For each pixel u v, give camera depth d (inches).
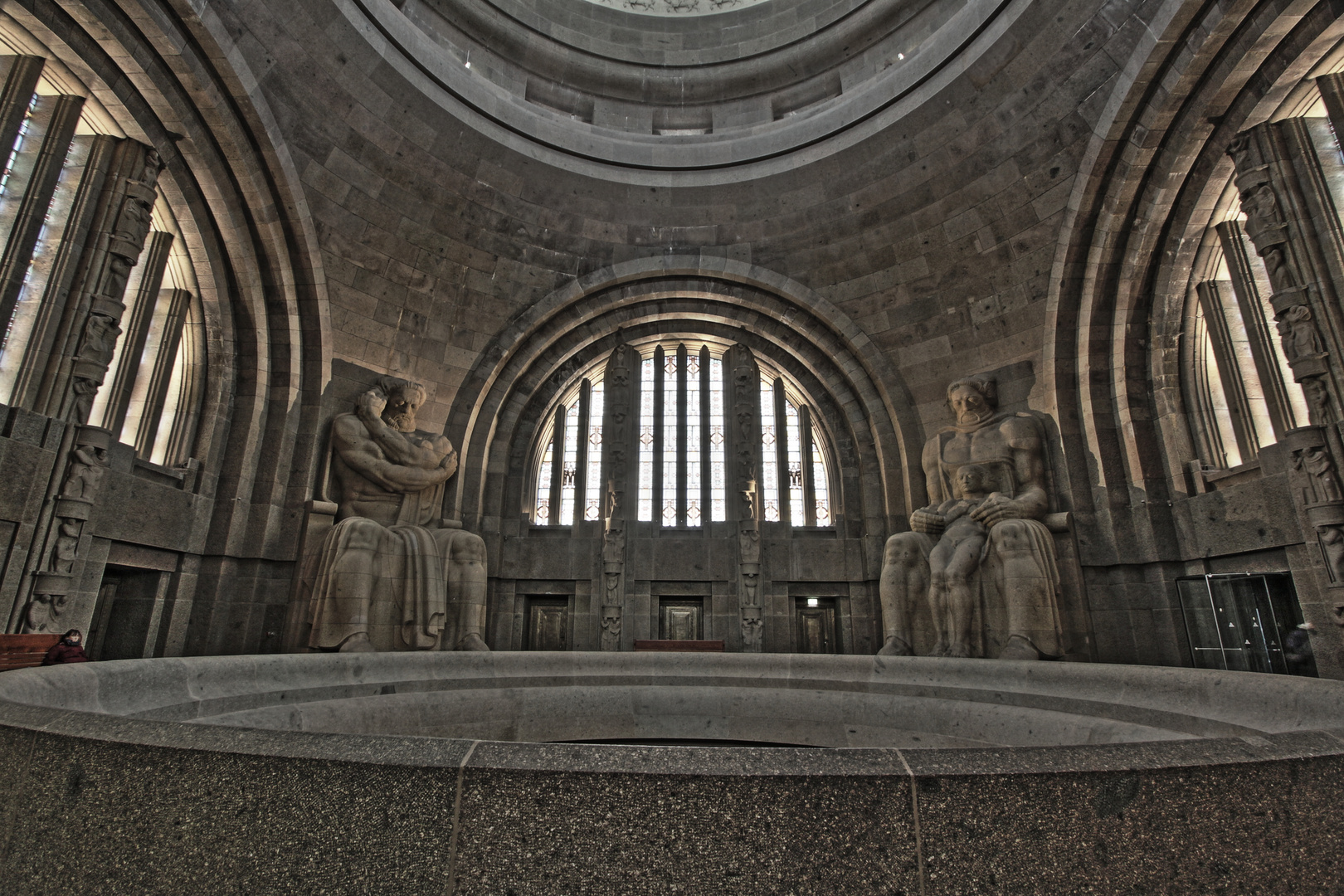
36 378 335.0
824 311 566.3
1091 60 413.7
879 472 573.0
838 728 303.7
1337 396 326.0
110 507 375.2
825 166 539.8
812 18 626.5
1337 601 323.9
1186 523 422.9
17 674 152.5
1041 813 79.4
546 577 582.9
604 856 77.6
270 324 475.8
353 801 80.5
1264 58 345.4
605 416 621.6
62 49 334.3
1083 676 285.6
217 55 373.7
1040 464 466.6
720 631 575.2
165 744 87.0
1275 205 353.1
